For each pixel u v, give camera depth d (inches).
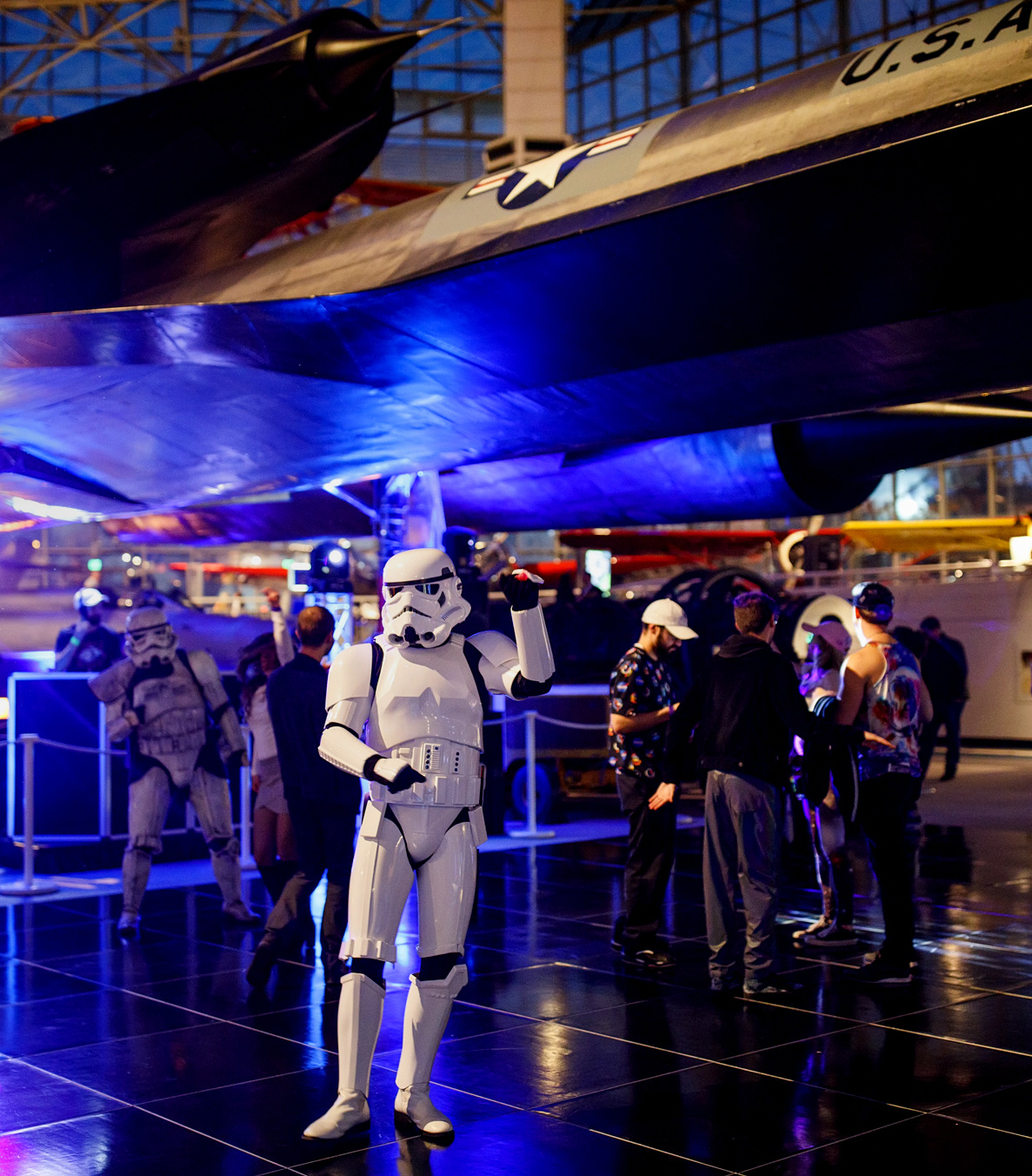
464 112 1371.8
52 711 353.7
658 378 218.5
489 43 1348.4
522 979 209.5
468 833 144.1
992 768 604.4
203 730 262.8
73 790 350.9
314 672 208.8
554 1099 149.6
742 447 306.5
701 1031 177.6
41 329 238.2
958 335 183.2
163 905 284.0
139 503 366.9
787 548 704.4
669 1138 136.3
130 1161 132.1
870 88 166.6
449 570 145.3
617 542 791.7
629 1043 172.2
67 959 228.7
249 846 347.9
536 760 434.6
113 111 301.9
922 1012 186.1
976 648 725.9
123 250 318.0
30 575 818.8
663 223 181.3
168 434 300.4
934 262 168.6
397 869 141.5
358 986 140.9
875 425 295.3
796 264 177.5
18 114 1334.9
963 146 152.5
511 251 199.0
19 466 330.3
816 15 1198.9
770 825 195.9
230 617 599.8
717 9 1275.8
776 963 218.7
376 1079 160.9
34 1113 147.3
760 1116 142.6
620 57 1362.0
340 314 225.5
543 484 362.6
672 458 321.7
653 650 224.2
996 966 214.4
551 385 233.1
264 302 223.0
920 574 799.1
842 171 162.2
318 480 325.1
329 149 310.3
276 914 207.0
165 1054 170.2
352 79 295.1
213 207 317.4
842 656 254.2
